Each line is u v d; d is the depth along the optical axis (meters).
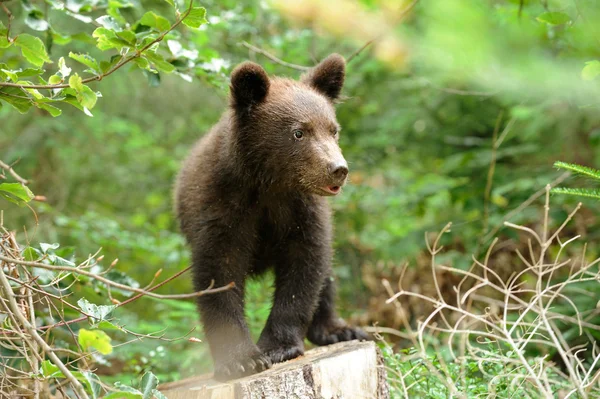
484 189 15.99
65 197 20.56
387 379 8.95
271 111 10.22
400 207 17.98
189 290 18.69
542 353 11.06
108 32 8.02
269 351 9.67
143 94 21.72
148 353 12.96
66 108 20.39
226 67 11.84
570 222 14.31
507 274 14.86
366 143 18.92
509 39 4.27
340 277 17.47
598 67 6.52
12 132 19.81
